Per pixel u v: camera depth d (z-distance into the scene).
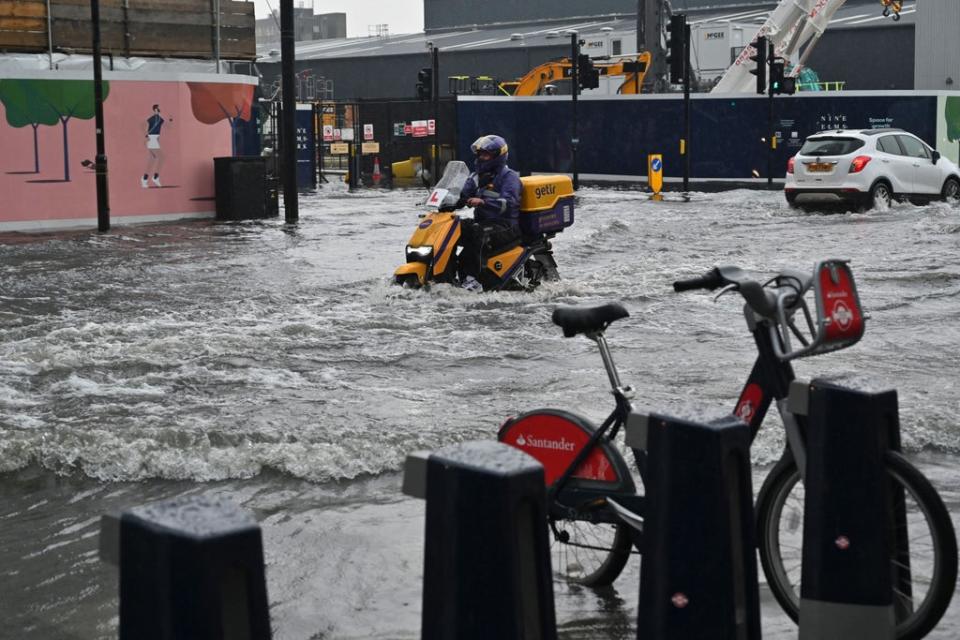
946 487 6.32
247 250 19.34
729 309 12.55
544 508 3.31
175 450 6.94
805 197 26.31
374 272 16.27
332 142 42.72
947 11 49.06
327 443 7.10
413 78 80.88
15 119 24.17
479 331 11.44
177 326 11.77
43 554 5.61
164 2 26.78
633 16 88.62
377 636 4.61
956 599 4.82
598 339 4.83
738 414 4.61
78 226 24.97
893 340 10.70
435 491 3.33
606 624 4.71
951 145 37.88
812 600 4.15
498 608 3.24
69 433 7.18
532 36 81.12
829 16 43.47
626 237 20.58
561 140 43.38
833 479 4.11
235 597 2.84
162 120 25.92
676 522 3.69
